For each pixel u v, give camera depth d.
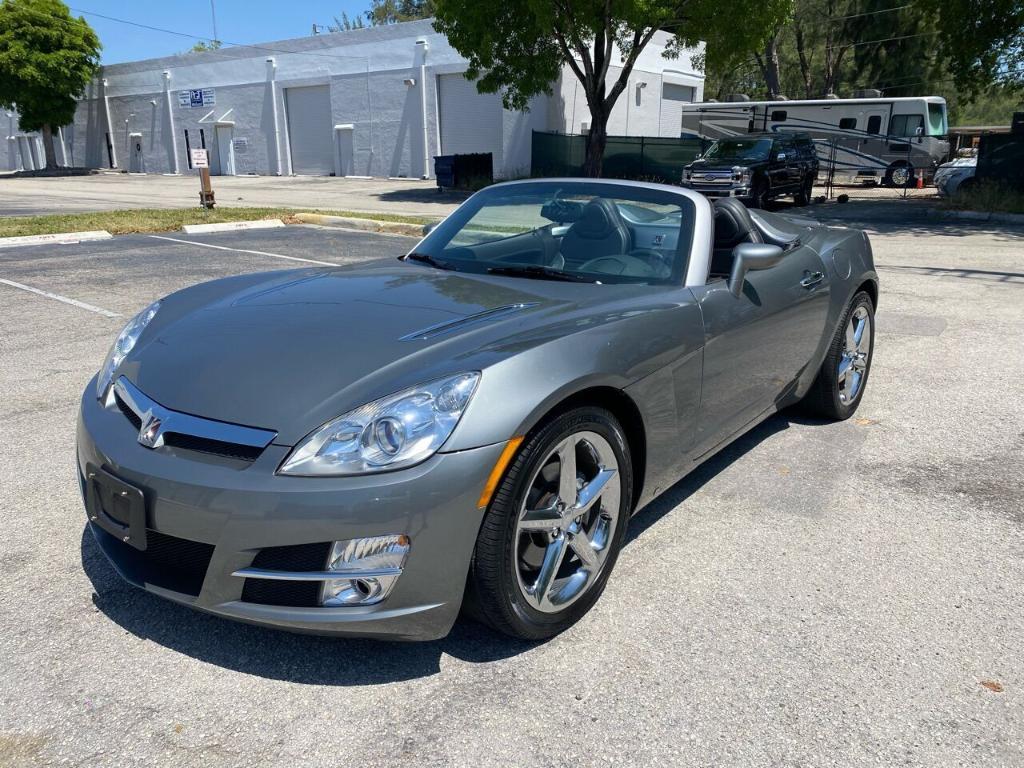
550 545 2.51
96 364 5.38
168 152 41.62
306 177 34.78
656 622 2.64
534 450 2.30
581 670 2.39
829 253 4.31
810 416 4.63
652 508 3.50
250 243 11.15
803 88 54.16
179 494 2.18
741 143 20.25
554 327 2.58
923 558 3.08
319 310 2.83
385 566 2.13
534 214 3.70
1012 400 5.00
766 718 2.19
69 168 43.66
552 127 28.33
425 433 2.15
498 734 2.12
